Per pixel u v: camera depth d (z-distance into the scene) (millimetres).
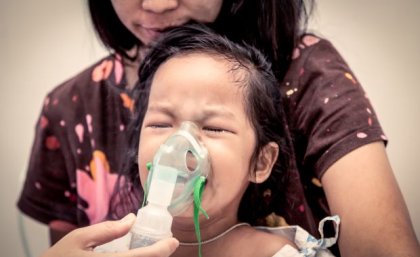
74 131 1525
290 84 1314
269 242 1204
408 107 1679
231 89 1178
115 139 1469
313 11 1614
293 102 1304
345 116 1212
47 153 1609
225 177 1134
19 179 1967
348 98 1237
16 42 1946
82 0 1886
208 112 1139
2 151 1964
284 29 1343
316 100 1264
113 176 1465
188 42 1270
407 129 1678
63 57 1924
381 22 1695
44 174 1623
